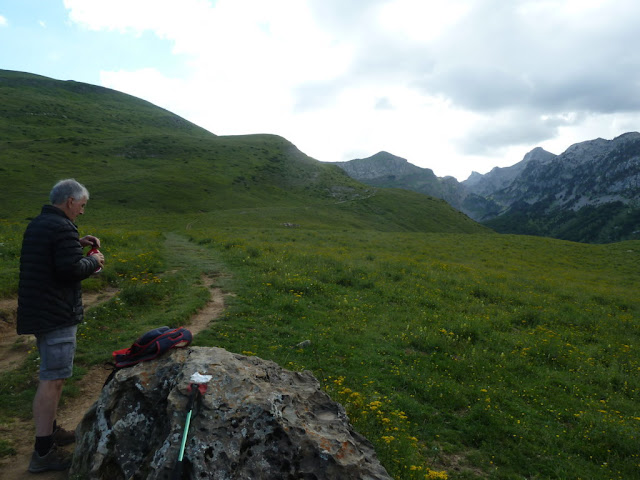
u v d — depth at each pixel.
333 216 108.50
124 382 4.34
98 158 130.38
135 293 12.41
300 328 11.71
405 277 21.20
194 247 27.23
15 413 5.96
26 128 153.75
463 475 6.39
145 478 3.66
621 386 11.48
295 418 4.19
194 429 3.74
